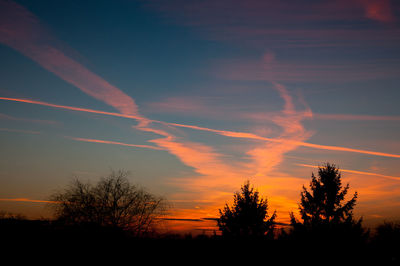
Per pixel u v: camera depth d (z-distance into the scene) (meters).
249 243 32.22
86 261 34.09
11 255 32.41
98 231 35.09
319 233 30.14
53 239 34.31
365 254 30.05
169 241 36.09
